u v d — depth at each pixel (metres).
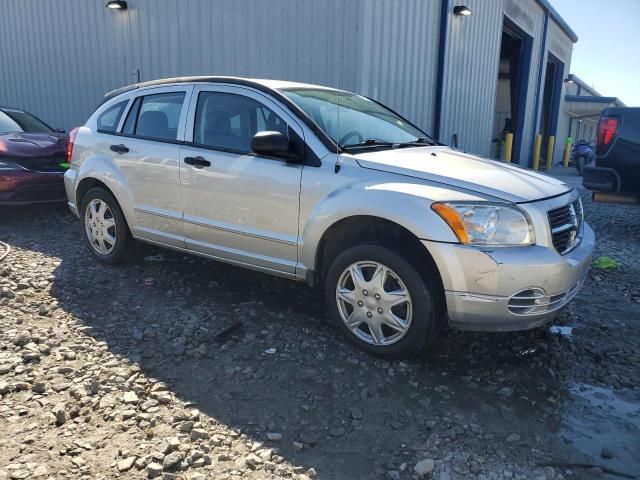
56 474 2.42
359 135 4.11
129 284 4.75
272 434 2.75
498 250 3.13
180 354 3.56
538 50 17.66
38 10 11.53
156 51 10.02
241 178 3.99
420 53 9.49
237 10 8.90
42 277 4.84
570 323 4.30
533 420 2.97
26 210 7.44
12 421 2.79
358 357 3.56
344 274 3.61
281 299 4.50
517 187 3.39
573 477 2.52
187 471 2.48
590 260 3.67
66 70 11.44
